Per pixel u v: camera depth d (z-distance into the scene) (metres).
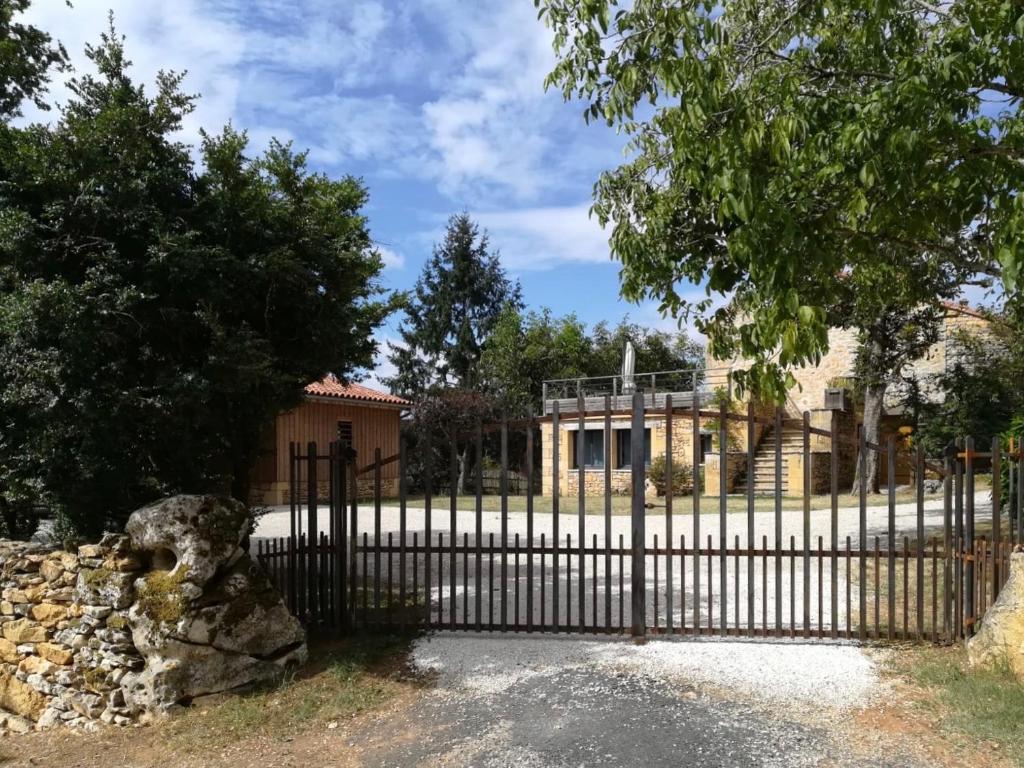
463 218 40.03
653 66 5.93
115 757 5.16
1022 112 5.54
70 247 6.56
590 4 5.56
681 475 22.48
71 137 6.57
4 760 5.54
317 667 6.27
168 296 6.72
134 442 6.78
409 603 8.25
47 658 6.46
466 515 18.31
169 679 5.76
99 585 6.22
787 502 18.56
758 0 7.17
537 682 5.67
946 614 6.20
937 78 5.18
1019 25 4.63
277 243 7.38
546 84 6.64
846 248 6.73
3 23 9.18
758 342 5.42
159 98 6.94
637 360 37.22
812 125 5.96
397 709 5.40
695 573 6.50
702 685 5.50
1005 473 11.76
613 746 4.64
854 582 8.84
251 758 4.87
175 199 7.16
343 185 8.20
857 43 6.59
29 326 5.92
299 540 7.08
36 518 8.32
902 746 4.49
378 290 9.05
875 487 19.48
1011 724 4.57
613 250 7.27
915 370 23.47
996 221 5.71
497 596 8.65
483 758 4.60
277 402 7.57
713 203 6.16
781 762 4.37
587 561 11.18
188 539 6.00
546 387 29.75
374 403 26.16
